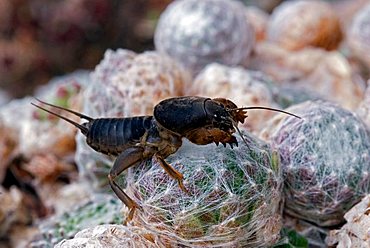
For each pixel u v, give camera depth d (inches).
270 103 10.9
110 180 9.0
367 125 10.1
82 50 19.9
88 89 10.8
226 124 8.8
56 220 10.4
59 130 11.6
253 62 12.9
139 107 10.4
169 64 10.8
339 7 18.8
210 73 11.0
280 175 9.3
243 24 12.2
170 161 9.0
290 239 9.8
